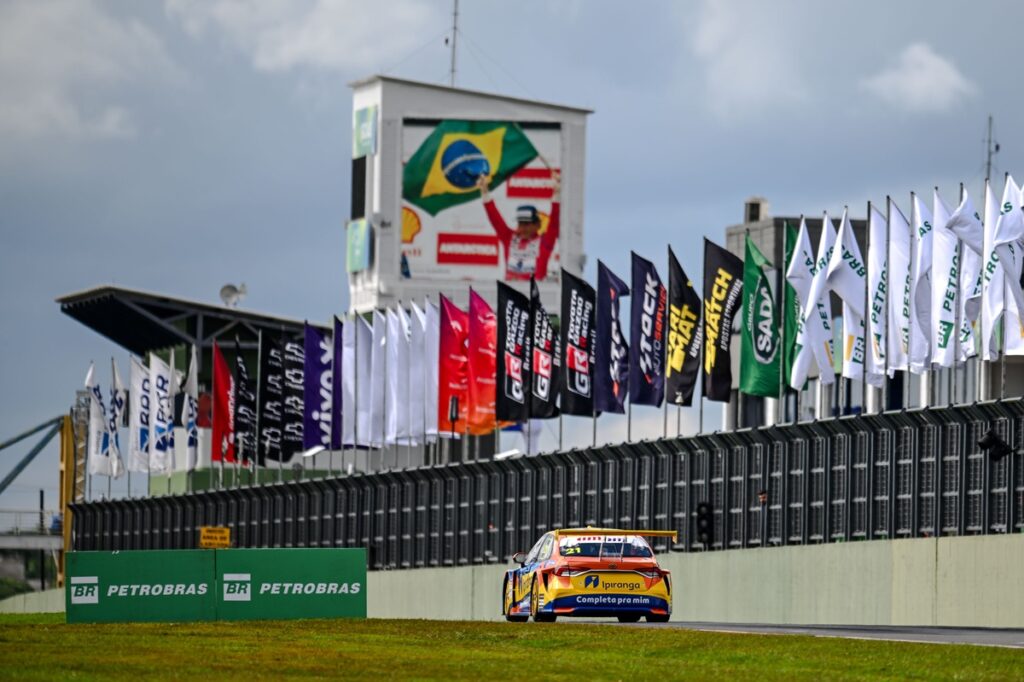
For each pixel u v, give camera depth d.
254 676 59.12
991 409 120.62
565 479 162.12
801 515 136.50
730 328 140.88
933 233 124.88
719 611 126.94
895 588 110.12
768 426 139.12
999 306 121.12
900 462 128.25
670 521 149.75
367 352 191.50
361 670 61.47
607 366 153.75
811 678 58.59
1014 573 100.94
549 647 72.31
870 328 130.38
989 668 59.53
